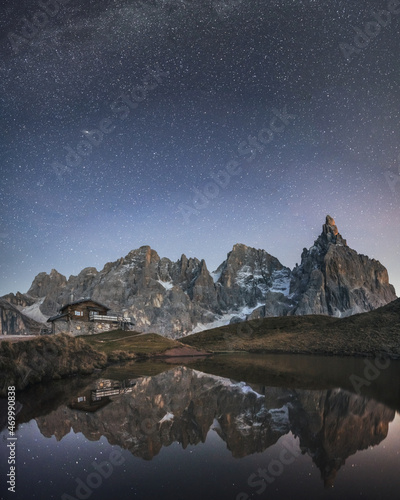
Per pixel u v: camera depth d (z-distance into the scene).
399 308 71.50
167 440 10.62
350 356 50.97
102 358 37.81
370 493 6.93
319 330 76.69
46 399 17.41
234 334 90.94
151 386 22.11
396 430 11.29
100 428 12.05
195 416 13.52
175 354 59.59
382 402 15.80
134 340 68.50
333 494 6.91
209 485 7.39
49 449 9.98
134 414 14.03
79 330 74.88
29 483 7.68
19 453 9.62
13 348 24.28
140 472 8.20
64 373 27.38
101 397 17.97
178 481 7.66
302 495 6.87
